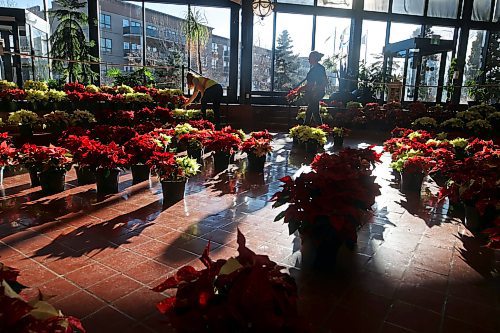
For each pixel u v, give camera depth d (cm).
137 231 257
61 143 403
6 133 401
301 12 1108
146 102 716
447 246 243
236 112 960
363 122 877
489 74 1165
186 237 248
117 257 216
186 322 92
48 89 685
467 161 295
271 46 1116
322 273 203
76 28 829
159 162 323
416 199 350
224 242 241
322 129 654
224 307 91
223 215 294
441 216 302
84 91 704
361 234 262
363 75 1083
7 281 113
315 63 701
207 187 378
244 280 95
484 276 204
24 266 203
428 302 178
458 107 1014
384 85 1079
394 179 432
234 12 1034
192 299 97
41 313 92
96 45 955
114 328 152
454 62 1130
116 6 1015
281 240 247
